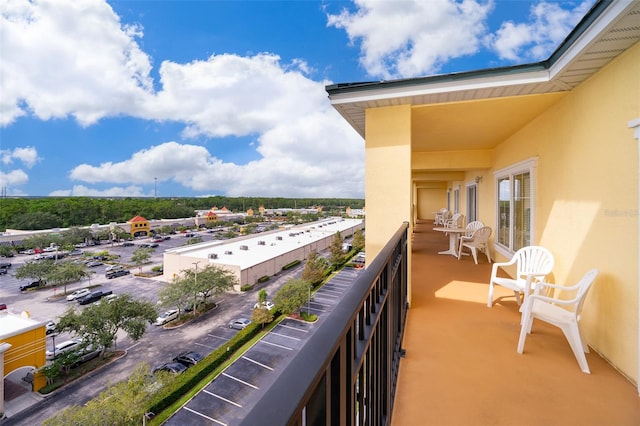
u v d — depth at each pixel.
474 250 5.84
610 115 2.39
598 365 2.32
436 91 3.10
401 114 3.54
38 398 9.83
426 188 15.80
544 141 3.68
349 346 0.78
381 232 3.63
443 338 2.76
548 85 2.89
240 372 10.15
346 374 0.76
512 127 4.47
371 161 3.67
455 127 4.46
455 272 5.20
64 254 36.38
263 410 0.38
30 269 22.95
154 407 8.25
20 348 10.09
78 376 10.93
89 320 12.23
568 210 3.08
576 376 2.17
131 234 50.91
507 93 3.12
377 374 1.37
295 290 15.55
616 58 2.32
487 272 5.20
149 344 13.20
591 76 2.66
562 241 3.20
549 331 2.89
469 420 1.72
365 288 1.00
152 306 14.48
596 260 2.58
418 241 8.82
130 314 13.22
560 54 2.52
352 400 0.79
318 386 0.58
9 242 38.12
